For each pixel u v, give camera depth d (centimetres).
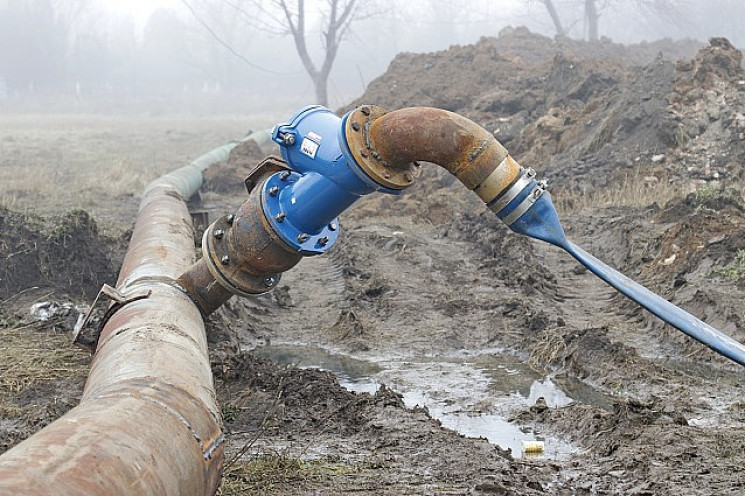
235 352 1019
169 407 480
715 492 634
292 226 650
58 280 1242
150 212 1238
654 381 945
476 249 1559
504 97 2766
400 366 1053
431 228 1822
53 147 3900
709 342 515
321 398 851
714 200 1517
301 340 1169
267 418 804
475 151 565
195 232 1415
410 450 731
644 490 641
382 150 590
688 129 2045
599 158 2086
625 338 1126
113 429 424
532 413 862
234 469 672
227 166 2620
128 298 717
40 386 877
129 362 556
